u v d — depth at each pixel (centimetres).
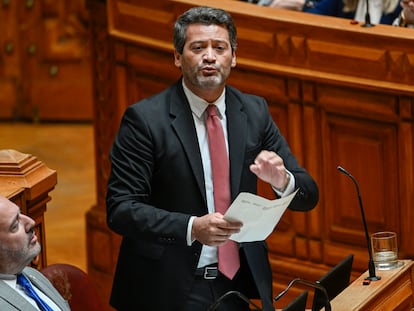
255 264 896
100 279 1404
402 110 1133
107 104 1377
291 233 1238
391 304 906
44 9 2317
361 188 1183
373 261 927
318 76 1170
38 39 2325
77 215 1744
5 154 969
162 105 898
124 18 1316
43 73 2339
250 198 800
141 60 1318
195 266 888
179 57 895
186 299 890
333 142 1193
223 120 906
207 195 894
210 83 870
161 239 850
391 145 1152
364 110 1159
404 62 1118
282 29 1188
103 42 1366
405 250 1162
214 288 893
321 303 834
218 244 834
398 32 1127
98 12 1365
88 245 1421
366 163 1175
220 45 875
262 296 888
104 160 1398
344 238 1202
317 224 1218
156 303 893
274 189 880
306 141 1209
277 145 923
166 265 891
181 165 885
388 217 1170
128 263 906
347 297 880
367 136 1168
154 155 886
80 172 1988
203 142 898
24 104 2350
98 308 883
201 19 877
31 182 955
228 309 895
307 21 1173
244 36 1216
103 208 1405
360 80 1146
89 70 2328
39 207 981
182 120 892
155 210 856
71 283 877
